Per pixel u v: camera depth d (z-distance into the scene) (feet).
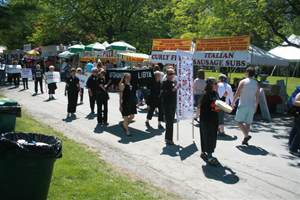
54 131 23.34
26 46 91.40
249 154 20.56
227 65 35.09
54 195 11.85
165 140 22.43
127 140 23.08
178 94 22.59
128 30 102.68
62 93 48.34
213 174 16.75
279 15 42.73
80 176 14.16
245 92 21.91
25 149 9.46
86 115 32.07
